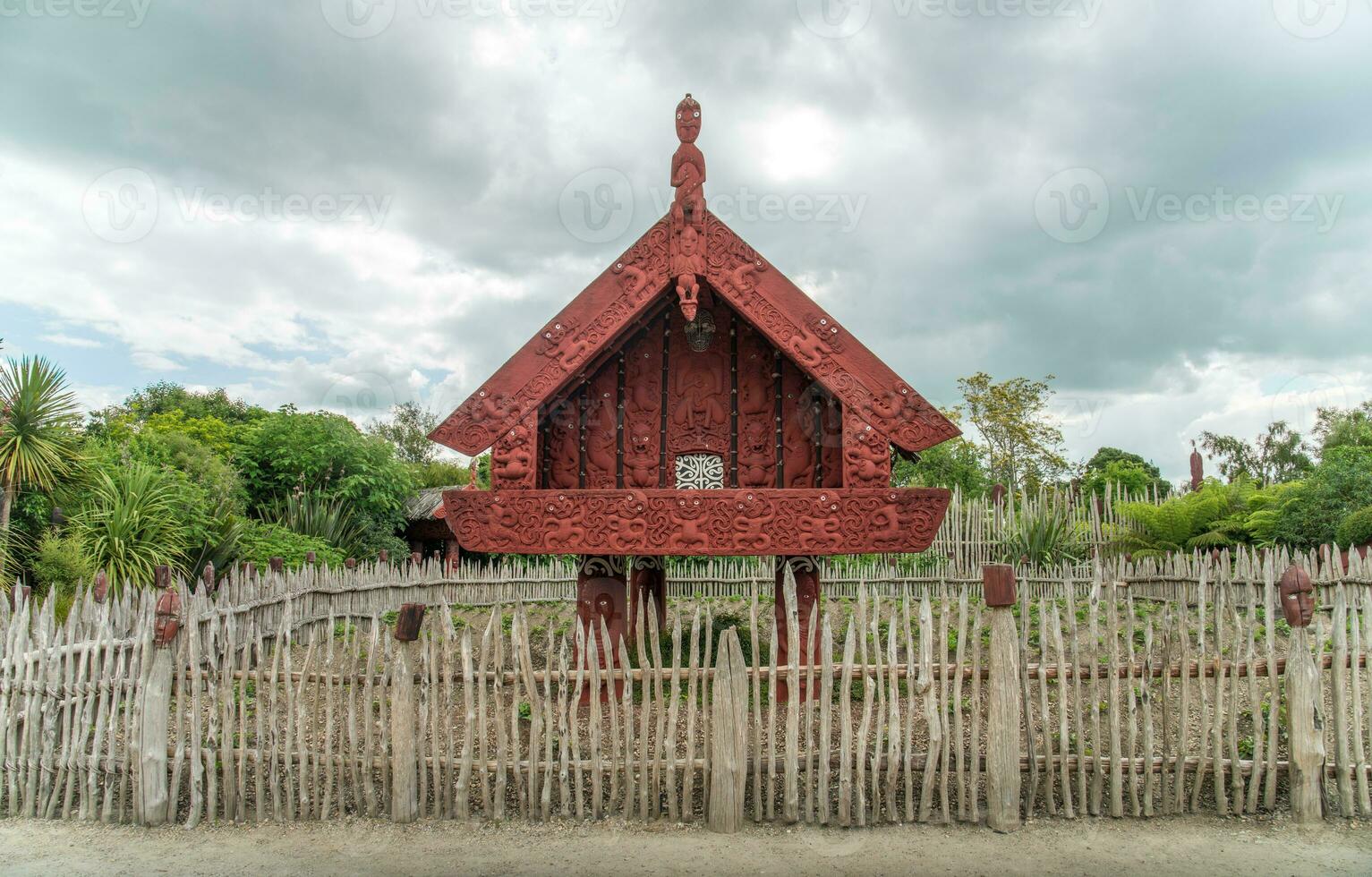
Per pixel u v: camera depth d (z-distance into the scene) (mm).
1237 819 6129
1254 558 12109
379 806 6363
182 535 13766
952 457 26469
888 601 14938
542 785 6348
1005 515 17984
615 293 7832
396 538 21797
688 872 5445
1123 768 6387
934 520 7414
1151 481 26719
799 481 8352
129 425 21094
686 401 8539
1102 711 7730
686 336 8609
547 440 8586
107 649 6492
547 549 7695
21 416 12359
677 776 6395
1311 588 6188
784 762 6277
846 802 6090
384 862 5609
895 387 7543
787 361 8438
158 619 6305
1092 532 17719
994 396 27797
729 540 7574
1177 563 13289
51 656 6504
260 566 14977
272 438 21156
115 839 5992
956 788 6215
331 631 6426
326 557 17062
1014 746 6051
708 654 6223
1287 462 27250
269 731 6605
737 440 8461
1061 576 15742
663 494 7645
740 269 7695
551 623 12336
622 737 7328
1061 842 5812
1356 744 6152
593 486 8508
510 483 7809
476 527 7754
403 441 32969
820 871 5441
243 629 9438
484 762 6273
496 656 6316
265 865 5578
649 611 6289
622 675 6418
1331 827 5977
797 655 6148
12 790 6449
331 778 6324
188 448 18672
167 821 6254
